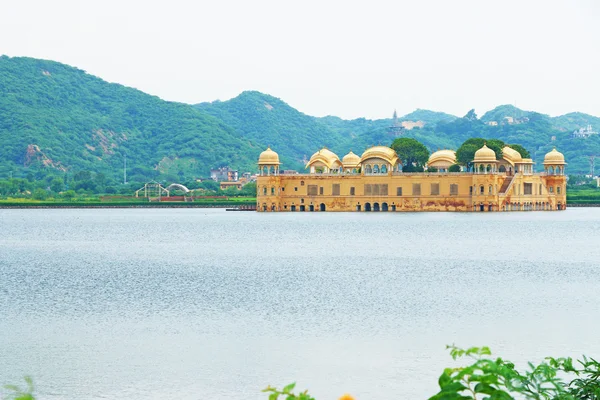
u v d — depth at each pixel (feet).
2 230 583.17
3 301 230.68
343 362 157.79
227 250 399.85
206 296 237.66
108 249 412.77
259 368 154.20
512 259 342.03
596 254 361.71
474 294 238.27
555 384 83.56
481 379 74.43
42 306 221.87
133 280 276.62
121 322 197.16
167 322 197.26
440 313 206.18
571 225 549.95
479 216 653.71
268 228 558.97
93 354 165.27
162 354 165.27
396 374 149.38
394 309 212.43
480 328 186.39
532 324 190.29
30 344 174.81
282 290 249.14
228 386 143.64
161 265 328.08
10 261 350.02
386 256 359.25
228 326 191.52
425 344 171.01
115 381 146.51
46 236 517.96
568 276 280.31
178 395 139.03
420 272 295.69
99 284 266.36
